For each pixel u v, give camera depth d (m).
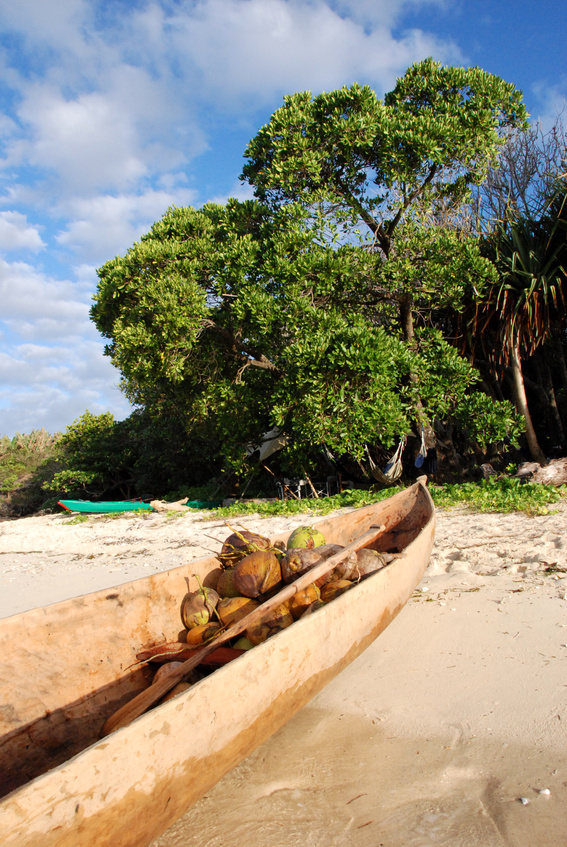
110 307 15.38
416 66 14.06
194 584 4.43
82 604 3.68
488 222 14.80
